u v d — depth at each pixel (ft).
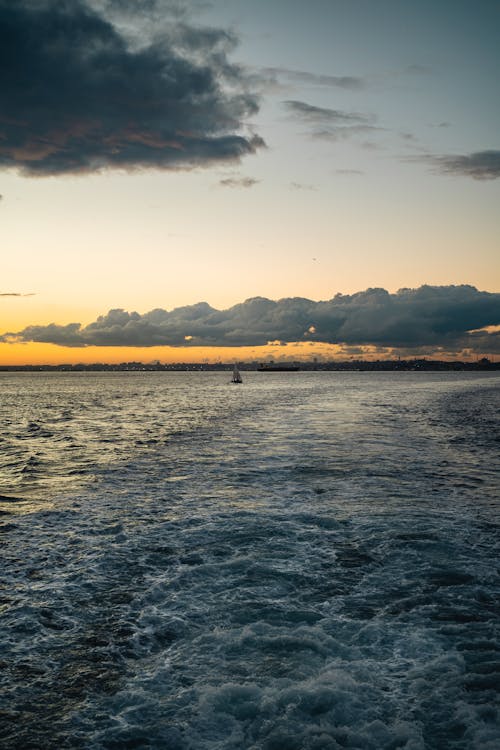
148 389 415.23
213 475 59.47
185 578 29.81
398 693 18.44
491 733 16.24
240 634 22.95
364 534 37.47
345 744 15.93
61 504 47.91
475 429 104.78
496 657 20.92
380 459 68.59
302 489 51.78
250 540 36.50
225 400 233.96
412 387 369.91
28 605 26.50
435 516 41.93
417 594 27.27
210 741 16.26
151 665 20.75
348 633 23.02
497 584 28.60
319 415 140.87
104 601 26.89
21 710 18.01
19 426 133.49
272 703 17.80
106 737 16.57
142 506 46.47
